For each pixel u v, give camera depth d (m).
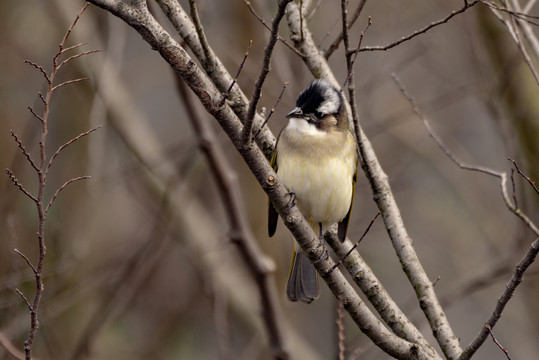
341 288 7.26
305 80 11.62
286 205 7.05
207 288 11.96
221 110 6.54
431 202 16.47
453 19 15.12
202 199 16.67
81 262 13.16
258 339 13.55
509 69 11.73
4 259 12.33
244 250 9.80
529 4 8.90
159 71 16.67
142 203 12.94
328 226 8.80
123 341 14.91
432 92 16.03
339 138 8.82
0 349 10.85
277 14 5.81
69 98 14.02
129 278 12.44
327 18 14.52
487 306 15.56
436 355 7.50
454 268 16.05
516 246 12.54
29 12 14.91
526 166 12.42
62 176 14.05
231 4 14.52
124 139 13.30
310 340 16.38
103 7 6.22
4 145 14.27
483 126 17.22
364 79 15.35
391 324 7.62
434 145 15.57
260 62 14.09
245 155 6.75
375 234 16.05
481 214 15.28
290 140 8.71
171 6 7.47
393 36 13.68
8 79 14.95
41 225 5.81
